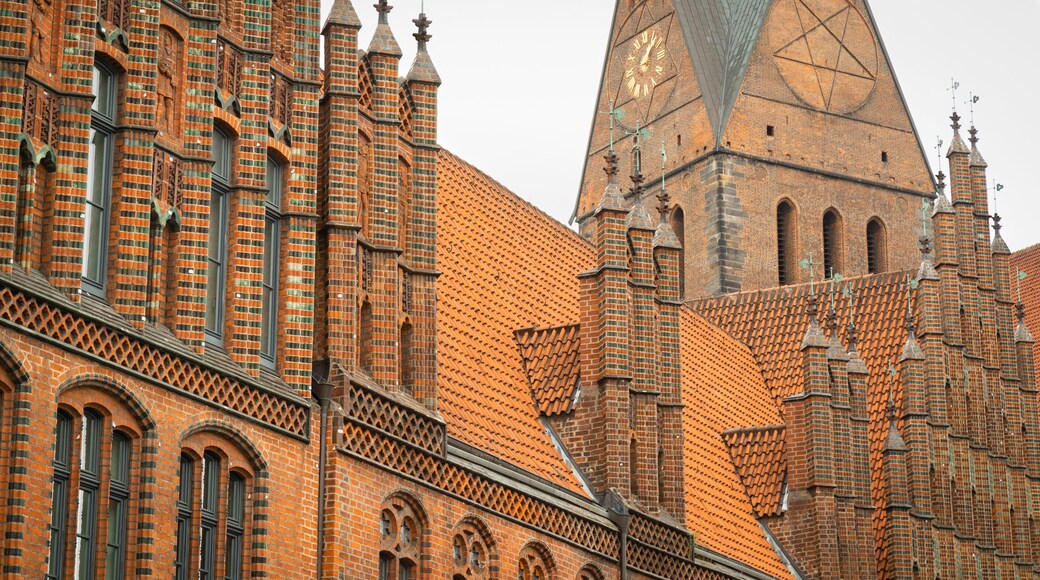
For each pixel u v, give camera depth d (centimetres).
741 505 6431
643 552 5322
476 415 5034
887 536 6912
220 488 3831
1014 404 7988
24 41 3459
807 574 6381
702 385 6900
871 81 9456
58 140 3553
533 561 4838
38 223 3503
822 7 9412
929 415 7312
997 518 7700
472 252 5716
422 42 4869
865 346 7550
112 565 3562
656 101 9406
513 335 5622
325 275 4303
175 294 3809
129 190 3703
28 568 3303
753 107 9100
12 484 3297
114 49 3722
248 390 3912
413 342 4603
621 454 5334
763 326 7788
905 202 9388
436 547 4434
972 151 8081
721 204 8906
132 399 3591
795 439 6544
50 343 3416
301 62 4247
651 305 5600
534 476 5022
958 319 7600
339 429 4134
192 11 3941
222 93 4009
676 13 9350
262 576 3862
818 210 9131
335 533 4072
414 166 4731
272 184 4162
